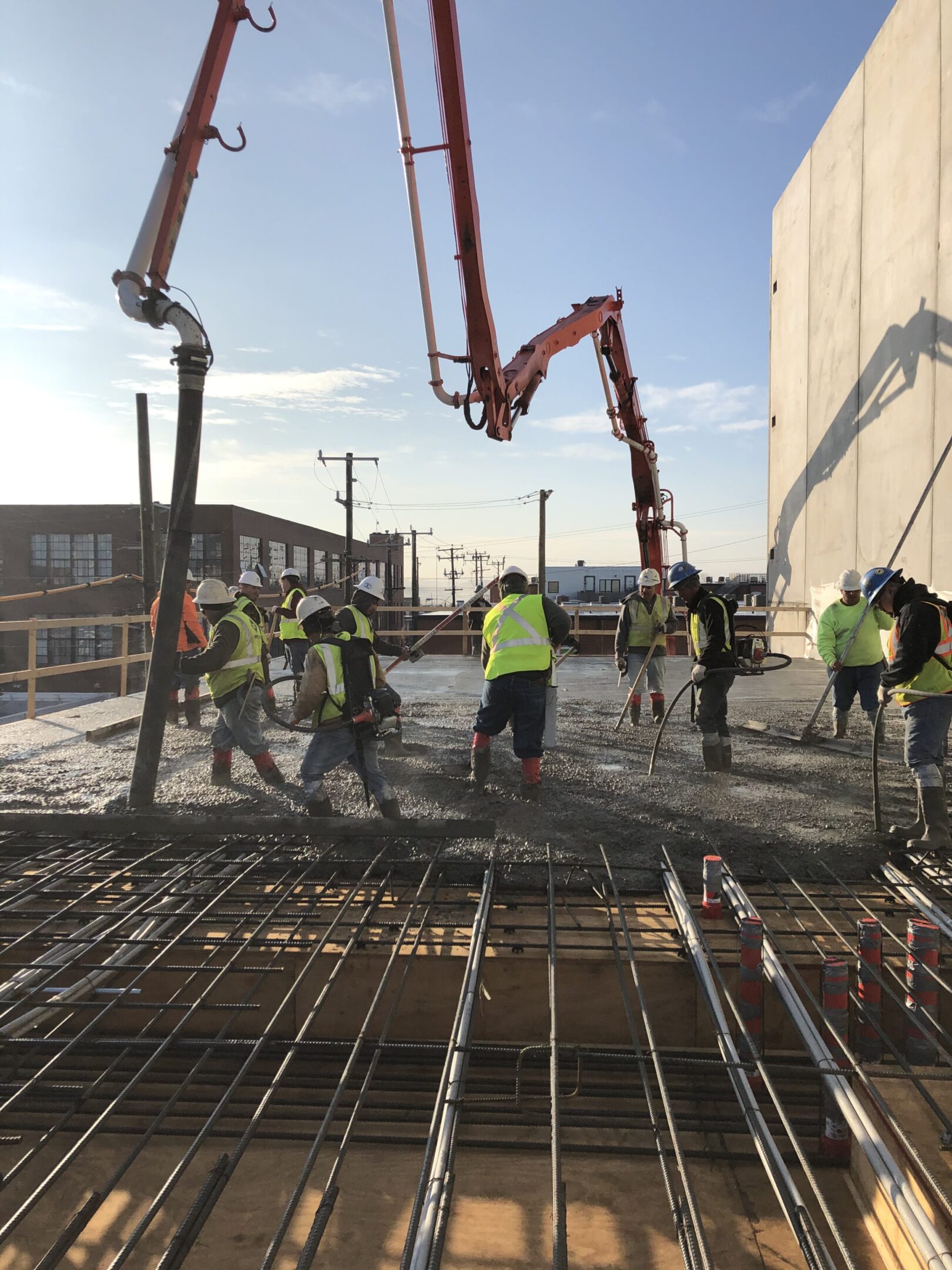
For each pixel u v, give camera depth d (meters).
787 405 16.75
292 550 48.97
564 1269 1.77
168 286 4.91
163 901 3.69
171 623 4.93
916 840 4.30
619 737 7.75
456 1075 2.41
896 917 3.60
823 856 4.23
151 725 4.95
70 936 3.30
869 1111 2.51
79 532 38.66
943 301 10.41
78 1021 3.26
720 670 5.89
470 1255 2.35
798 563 16.09
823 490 14.70
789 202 16.64
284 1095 3.07
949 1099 2.57
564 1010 3.24
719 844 4.38
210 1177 2.13
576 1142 2.81
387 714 4.64
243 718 5.50
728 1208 2.54
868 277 12.70
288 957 3.29
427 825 4.26
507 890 3.87
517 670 5.21
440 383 7.23
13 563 38.84
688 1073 3.05
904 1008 2.94
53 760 6.67
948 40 10.26
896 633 4.32
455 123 6.90
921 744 4.30
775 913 3.63
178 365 4.83
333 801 5.27
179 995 3.24
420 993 3.28
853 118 13.27
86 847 4.43
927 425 10.82
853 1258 2.33
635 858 4.20
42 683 38.66
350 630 5.47
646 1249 2.37
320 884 3.95
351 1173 2.69
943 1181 2.21
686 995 3.21
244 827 4.35
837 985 2.79
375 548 67.88
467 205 7.11
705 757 6.11
